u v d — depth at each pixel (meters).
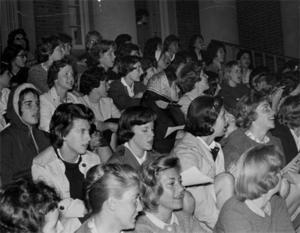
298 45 11.59
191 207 3.64
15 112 4.52
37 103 4.50
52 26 11.03
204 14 12.10
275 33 11.92
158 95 5.15
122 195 2.79
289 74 6.32
